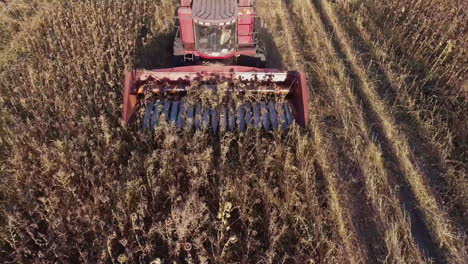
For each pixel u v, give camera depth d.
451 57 9.19
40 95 7.49
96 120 6.99
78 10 10.12
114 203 5.61
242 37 7.61
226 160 6.35
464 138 7.26
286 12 11.41
